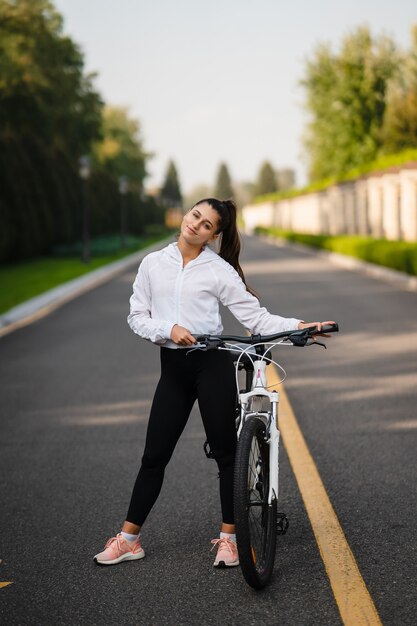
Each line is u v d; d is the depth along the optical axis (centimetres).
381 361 952
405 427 644
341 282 2091
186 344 371
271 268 2709
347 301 1616
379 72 5200
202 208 380
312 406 727
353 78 5272
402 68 5184
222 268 386
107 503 488
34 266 3189
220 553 387
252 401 392
